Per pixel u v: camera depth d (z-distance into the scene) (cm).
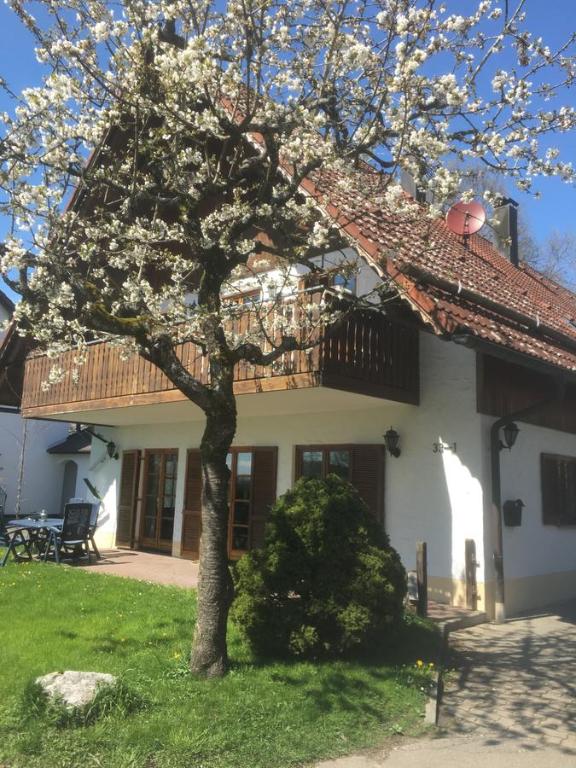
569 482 1170
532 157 638
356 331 914
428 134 609
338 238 870
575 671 660
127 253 766
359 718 496
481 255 1407
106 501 1591
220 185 662
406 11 619
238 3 658
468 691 595
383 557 635
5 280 624
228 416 573
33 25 636
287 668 574
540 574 1045
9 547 1176
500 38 607
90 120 705
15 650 607
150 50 673
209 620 552
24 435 2188
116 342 700
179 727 450
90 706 458
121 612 759
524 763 447
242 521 1227
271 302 824
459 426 975
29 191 642
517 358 851
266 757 430
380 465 1043
